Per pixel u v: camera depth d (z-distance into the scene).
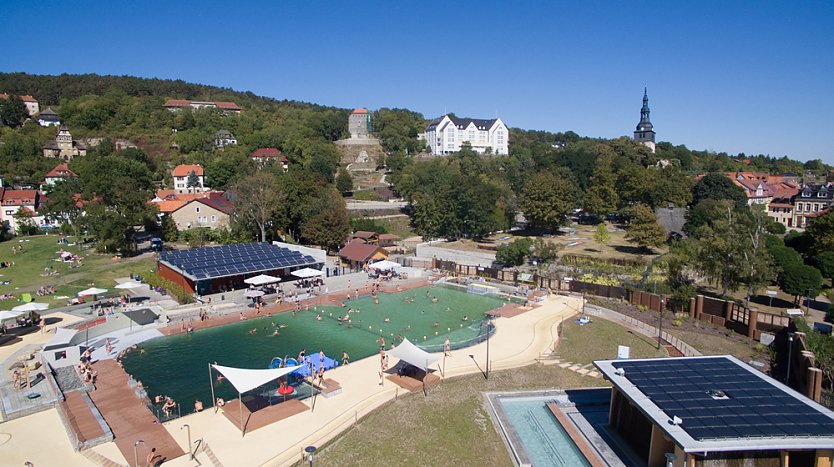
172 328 59.75
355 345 56.09
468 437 36.12
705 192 132.88
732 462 26.69
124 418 38.06
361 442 34.84
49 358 46.75
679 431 26.94
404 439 35.50
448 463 33.12
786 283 67.19
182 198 130.25
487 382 45.28
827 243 80.06
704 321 64.06
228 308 68.31
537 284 82.75
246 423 37.19
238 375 38.84
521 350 54.00
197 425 37.12
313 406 40.19
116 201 95.62
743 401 30.45
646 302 70.50
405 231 130.00
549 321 64.81
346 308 71.19
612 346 55.50
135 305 67.31
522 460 32.94
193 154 191.88
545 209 118.75
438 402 41.03
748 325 58.41
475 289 83.12
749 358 52.34
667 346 55.81
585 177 167.38
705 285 78.00
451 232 116.06
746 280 66.94
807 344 47.03
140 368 48.69
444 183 136.00
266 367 49.00
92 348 53.25
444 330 62.16
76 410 38.97
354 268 94.44
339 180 165.38
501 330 61.16
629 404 34.41
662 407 29.75
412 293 80.88
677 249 84.94
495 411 39.94
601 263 88.69
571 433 36.00
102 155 167.25
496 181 147.25
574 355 52.69
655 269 82.94
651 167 169.12
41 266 84.75
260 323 63.53
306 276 77.31
